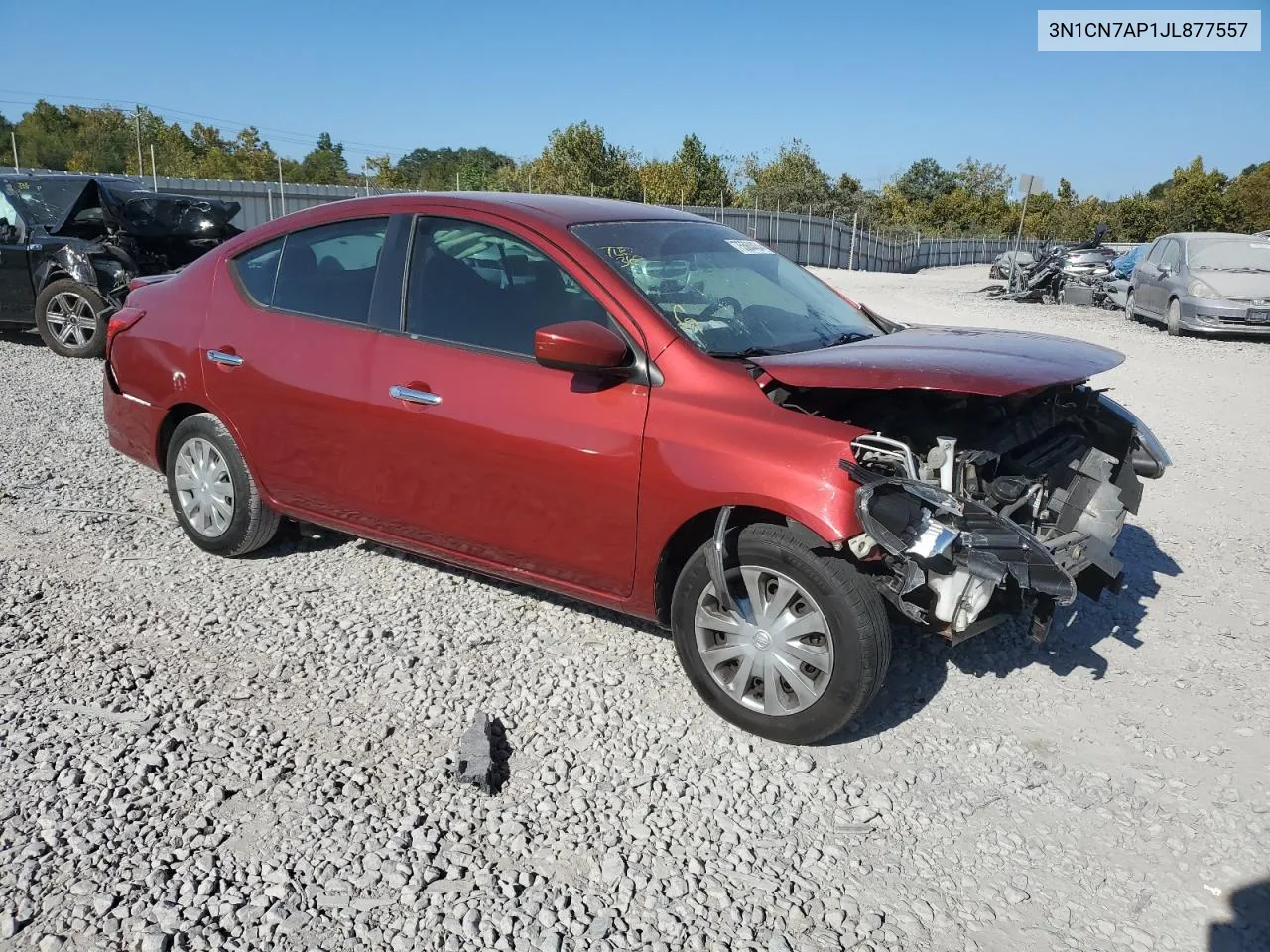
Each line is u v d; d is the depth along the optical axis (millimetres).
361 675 4020
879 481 3254
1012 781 3465
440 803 3236
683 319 3840
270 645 4254
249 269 4840
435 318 4203
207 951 2592
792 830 3174
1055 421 4316
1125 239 68062
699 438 3537
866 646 3344
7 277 10930
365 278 4426
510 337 4012
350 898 2801
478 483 4031
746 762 3516
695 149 49469
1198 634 4621
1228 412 9680
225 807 3168
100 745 3469
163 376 5008
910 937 2744
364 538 4715
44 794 3188
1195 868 3057
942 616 3371
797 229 40938
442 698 3863
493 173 47281
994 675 4188
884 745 3662
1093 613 4805
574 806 3244
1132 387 10977
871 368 3414
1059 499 4016
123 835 3018
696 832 3145
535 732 3662
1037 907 2879
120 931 2646
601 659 4191
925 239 57969
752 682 3652
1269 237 16922
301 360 4488
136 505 5934
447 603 4684
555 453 3807
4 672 3932
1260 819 3287
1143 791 3426
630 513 3695
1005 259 29281
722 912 2807
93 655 4098
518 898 2830
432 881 2881
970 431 3832
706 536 3762
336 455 4430
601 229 4180
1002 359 3588
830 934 2742
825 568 3355
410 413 4145
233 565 5059
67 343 10852
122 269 10664
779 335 4102
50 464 6684
